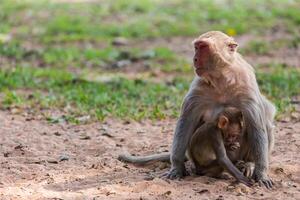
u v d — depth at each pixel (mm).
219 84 10805
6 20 32438
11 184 10820
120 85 19406
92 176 11281
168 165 11922
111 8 34938
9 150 12852
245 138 11164
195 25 30141
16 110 16250
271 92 17969
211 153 11133
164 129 14430
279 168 11445
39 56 24656
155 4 36219
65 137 13875
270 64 22453
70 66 23266
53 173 11414
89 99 17062
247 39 27438
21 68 21703
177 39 28078
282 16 31703
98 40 27703
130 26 29938
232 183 10820
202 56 10656
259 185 10664
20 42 27359
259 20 30875
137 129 14508
